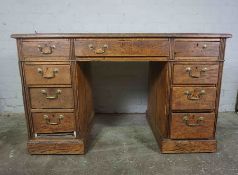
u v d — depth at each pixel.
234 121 2.00
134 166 1.33
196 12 2.00
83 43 1.29
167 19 2.01
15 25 1.99
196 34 1.28
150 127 1.89
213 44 1.30
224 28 2.04
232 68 2.13
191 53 1.31
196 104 1.39
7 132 1.79
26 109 1.39
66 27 2.01
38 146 1.43
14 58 2.06
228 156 1.43
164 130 1.44
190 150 1.45
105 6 1.97
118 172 1.27
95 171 1.28
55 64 1.32
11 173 1.27
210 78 1.35
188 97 1.37
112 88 2.18
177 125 1.42
